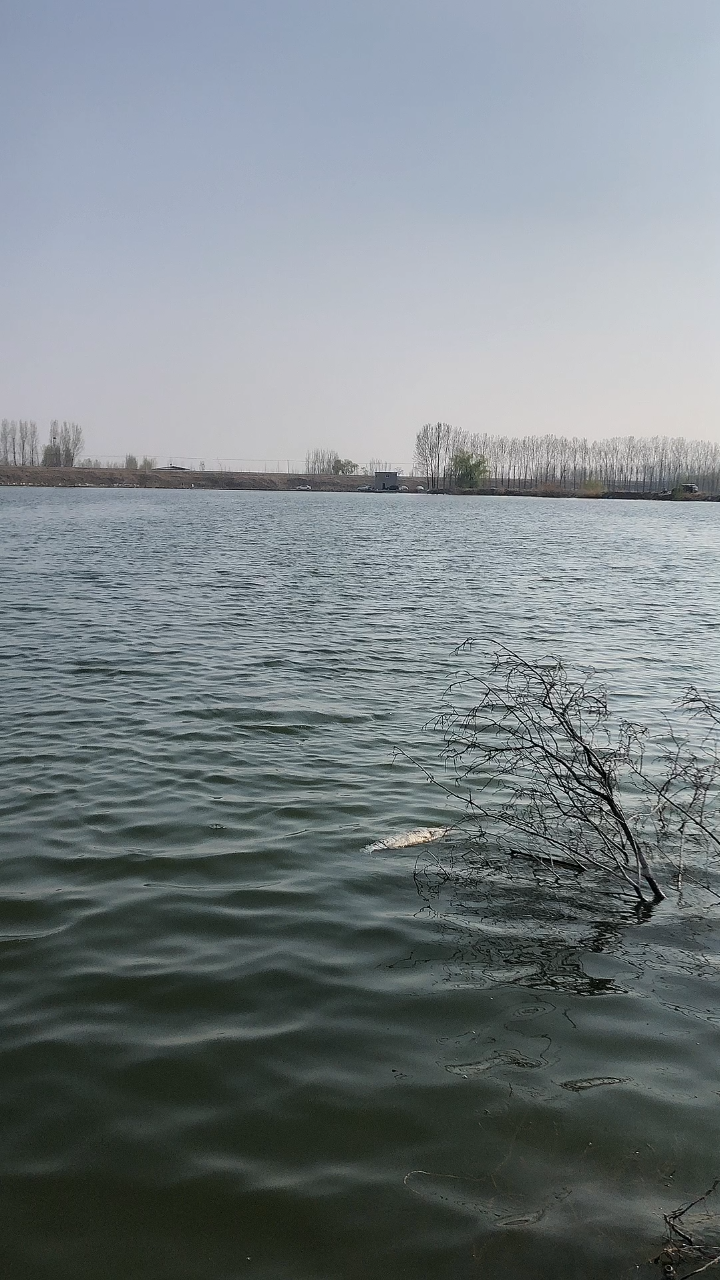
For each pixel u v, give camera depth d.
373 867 7.75
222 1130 4.51
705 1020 5.54
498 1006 5.64
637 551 49.78
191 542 48.94
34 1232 3.89
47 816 8.73
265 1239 3.87
